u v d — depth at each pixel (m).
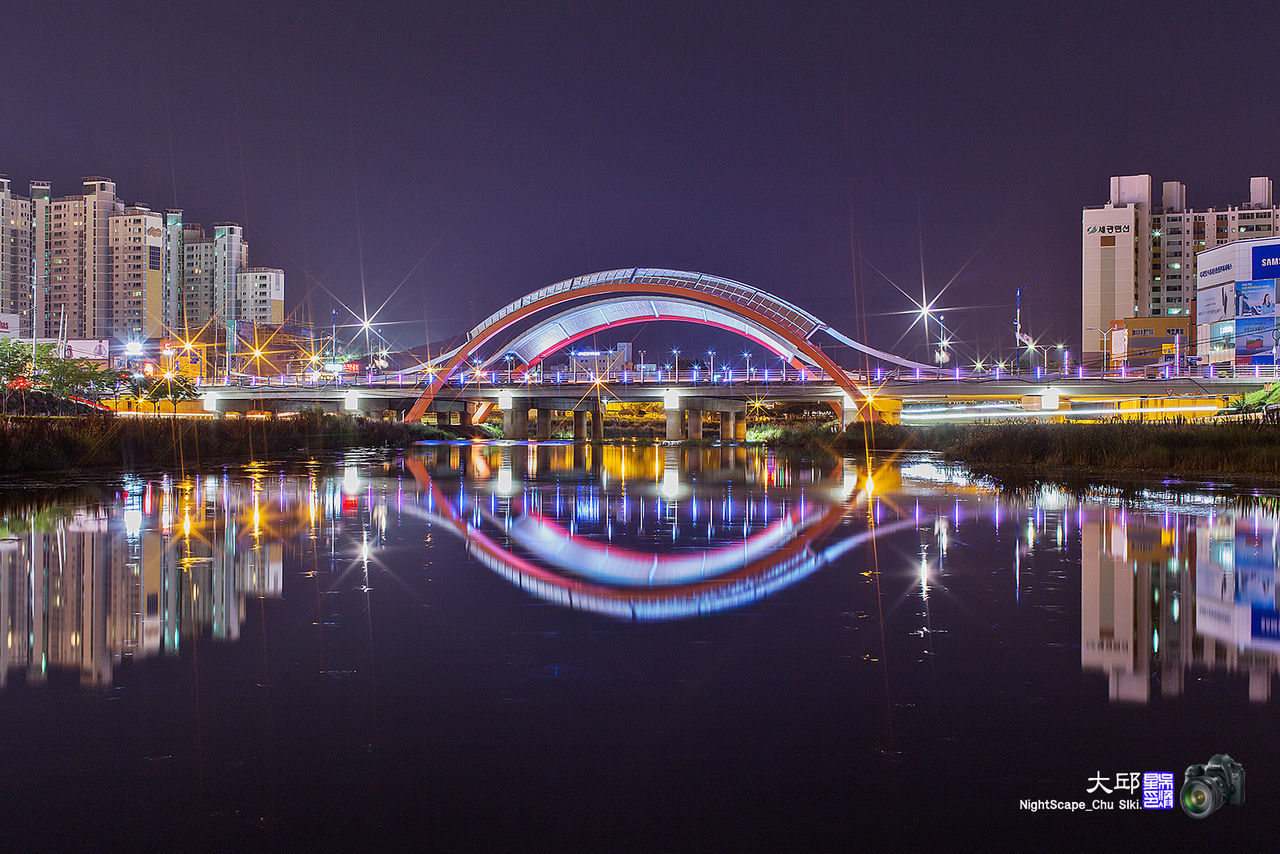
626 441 114.69
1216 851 5.20
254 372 171.12
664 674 8.36
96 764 6.30
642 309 143.50
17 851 5.16
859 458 55.19
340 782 6.05
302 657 8.89
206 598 11.59
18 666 8.56
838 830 5.45
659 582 12.87
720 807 5.72
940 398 108.12
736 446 87.00
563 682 8.12
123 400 93.94
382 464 45.97
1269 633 9.88
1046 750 6.55
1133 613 10.82
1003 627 10.15
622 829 5.45
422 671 8.42
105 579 12.85
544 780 6.09
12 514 20.83
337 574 13.39
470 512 22.23
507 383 131.88
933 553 15.56
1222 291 113.62
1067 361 119.50
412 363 196.12
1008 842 5.31
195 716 7.23
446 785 6.01
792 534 18.12
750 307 128.88
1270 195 172.50
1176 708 7.39
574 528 19.12
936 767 6.29
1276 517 20.58
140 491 27.30
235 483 30.97
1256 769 6.24
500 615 10.73
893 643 9.46
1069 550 15.79
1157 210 176.00
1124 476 34.06
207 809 5.66
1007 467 41.81
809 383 112.25
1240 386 88.75
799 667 8.58
